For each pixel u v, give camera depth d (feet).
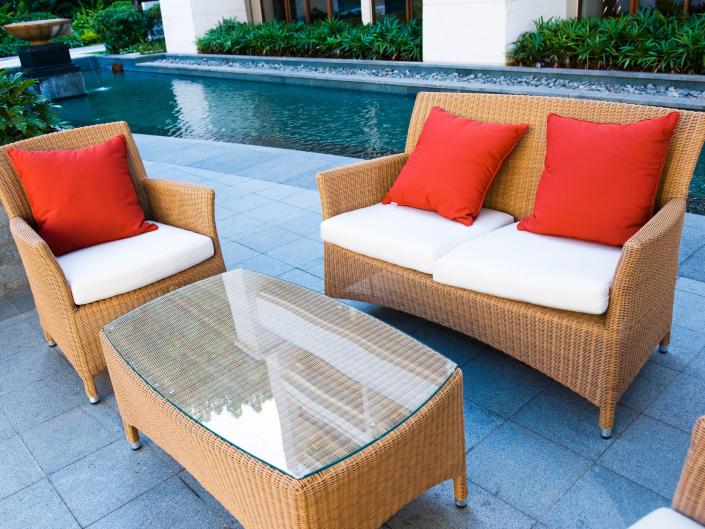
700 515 3.73
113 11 49.96
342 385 5.23
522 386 7.30
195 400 5.24
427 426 4.91
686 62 22.45
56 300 7.29
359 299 8.66
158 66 42.27
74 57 48.03
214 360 5.73
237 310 6.57
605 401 6.23
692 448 3.68
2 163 8.36
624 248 5.72
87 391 7.64
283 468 4.41
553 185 7.27
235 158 17.89
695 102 19.49
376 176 9.08
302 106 27.35
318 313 6.37
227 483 4.90
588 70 23.98
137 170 9.30
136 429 6.75
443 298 7.41
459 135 8.27
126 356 5.92
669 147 6.83
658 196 6.99
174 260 7.97
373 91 29.09
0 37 55.83
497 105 8.44
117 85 39.17
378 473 4.63
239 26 43.01
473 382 7.43
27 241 7.11
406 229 7.98
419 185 8.43
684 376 7.16
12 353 8.90
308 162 16.89
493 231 7.80
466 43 27.89
